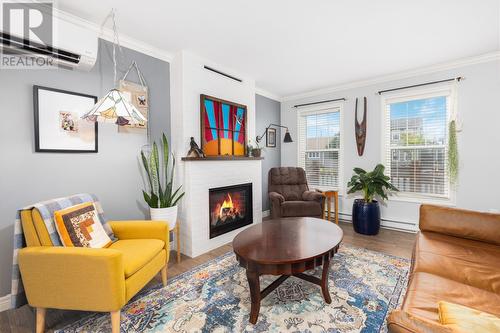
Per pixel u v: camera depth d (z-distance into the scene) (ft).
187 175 8.94
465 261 5.06
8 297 5.93
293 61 10.16
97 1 6.13
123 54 8.07
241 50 9.11
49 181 6.53
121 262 4.76
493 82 9.52
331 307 5.66
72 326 5.22
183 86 9.02
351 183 11.87
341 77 12.17
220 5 6.39
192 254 8.91
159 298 6.14
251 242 6.07
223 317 5.40
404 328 2.02
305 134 15.28
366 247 9.41
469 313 2.55
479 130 9.84
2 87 5.81
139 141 8.52
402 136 11.84
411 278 4.75
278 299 6.01
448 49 9.09
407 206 11.62
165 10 6.58
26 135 6.14
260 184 12.32
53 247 4.84
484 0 6.25
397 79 11.74
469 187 10.11
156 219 7.69
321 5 6.42
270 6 6.45
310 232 6.86
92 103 7.30
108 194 7.75
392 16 6.95
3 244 5.87
